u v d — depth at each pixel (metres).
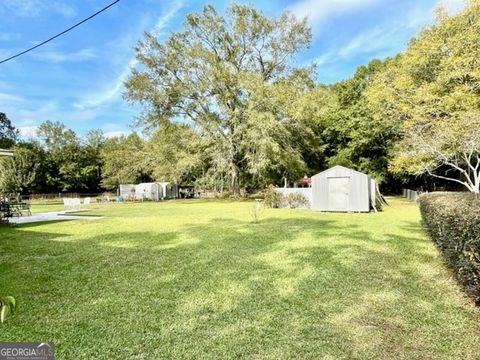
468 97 12.46
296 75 23.28
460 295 3.91
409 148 14.84
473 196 5.80
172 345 2.92
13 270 5.59
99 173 49.56
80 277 5.12
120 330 3.24
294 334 3.06
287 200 17.31
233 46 24.31
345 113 28.09
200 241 7.96
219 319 3.45
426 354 2.63
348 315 3.45
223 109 23.16
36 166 41.81
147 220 12.93
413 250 6.41
